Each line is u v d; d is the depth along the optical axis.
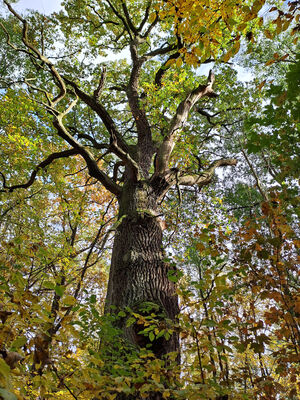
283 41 11.32
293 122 2.64
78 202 10.64
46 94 5.80
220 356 2.60
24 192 9.55
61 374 2.46
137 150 7.98
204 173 8.77
